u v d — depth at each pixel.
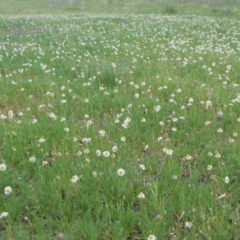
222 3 28.02
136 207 4.17
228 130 5.89
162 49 12.20
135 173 4.63
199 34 15.36
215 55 10.95
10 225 3.82
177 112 6.51
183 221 3.88
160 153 5.24
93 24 18.83
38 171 4.69
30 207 4.11
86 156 4.96
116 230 3.68
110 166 4.74
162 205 3.97
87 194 4.21
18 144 5.33
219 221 3.77
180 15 23.64
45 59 10.84
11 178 4.54
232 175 4.65
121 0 32.97
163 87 7.64
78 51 12.01
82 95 7.62
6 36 15.26
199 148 5.32
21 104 7.32
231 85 8.05
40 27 18.11
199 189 4.21
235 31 16.00
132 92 7.70
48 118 6.30
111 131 5.82
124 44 13.17
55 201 4.10
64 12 27.69
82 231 3.69
